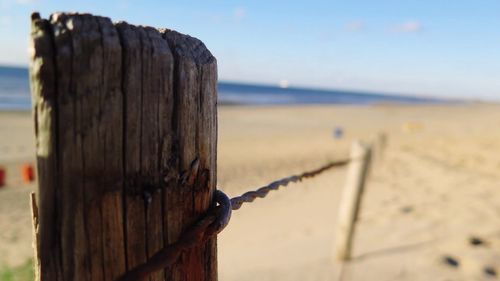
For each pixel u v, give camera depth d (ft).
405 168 36.50
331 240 18.39
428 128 102.89
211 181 3.52
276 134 84.02
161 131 3.01
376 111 190.90
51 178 2.68
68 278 2.85
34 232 3.20
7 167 44.29
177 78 3.03
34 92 2.60
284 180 5.97
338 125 114.62
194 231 3.34
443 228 17.48
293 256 16.90
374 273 14.03
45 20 2.56
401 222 19.07
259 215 25.64
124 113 2.80
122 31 2.77
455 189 25.77
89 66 2.61
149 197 3.02
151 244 3.13
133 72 2.79
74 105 2.62
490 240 15.47
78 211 2.78
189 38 3.27
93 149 2.73
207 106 3.33
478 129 96.58
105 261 2.93
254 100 268.62
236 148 59.57
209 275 3.73
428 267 13.76
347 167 40.96
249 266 16.49
